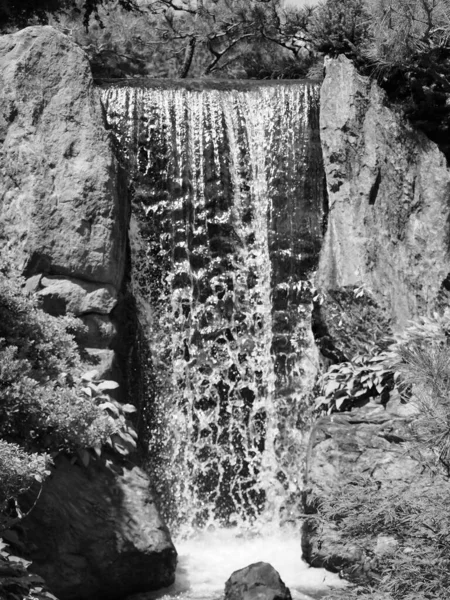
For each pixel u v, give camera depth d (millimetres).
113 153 10641
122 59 17703
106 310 9984
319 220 11641
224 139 11555
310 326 11297
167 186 11320
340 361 11000
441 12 11656
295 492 10633
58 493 7945
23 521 7660
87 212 10078
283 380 11062
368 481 5926
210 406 10812
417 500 5613
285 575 8820
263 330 11180
